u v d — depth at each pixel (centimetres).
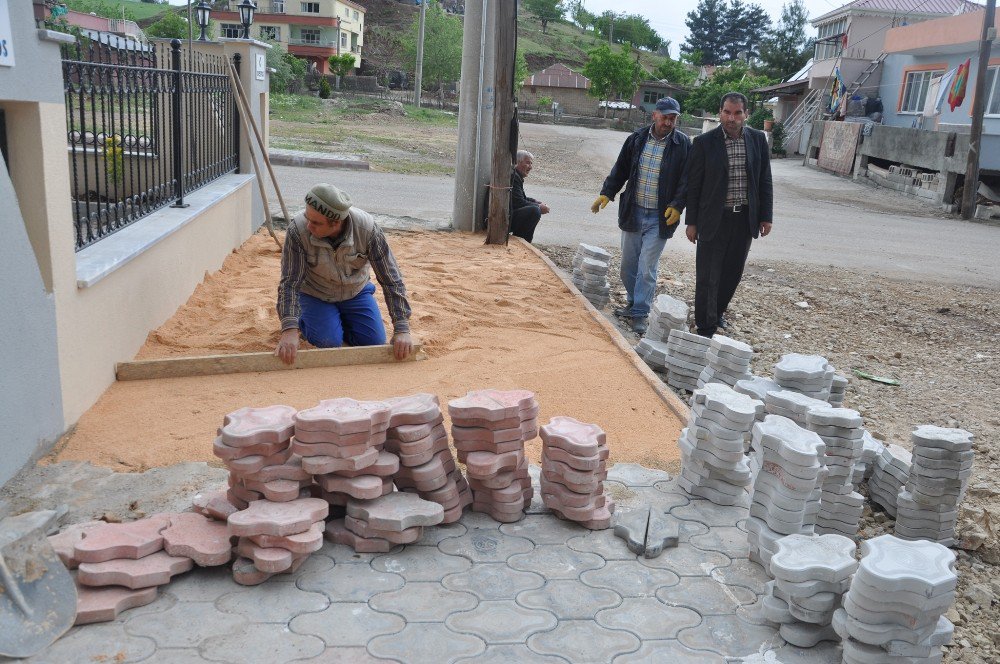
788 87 4650
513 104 1033
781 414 436
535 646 284
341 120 3538
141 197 633
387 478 348
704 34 15000
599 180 2273
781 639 298
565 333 690
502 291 812
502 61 1005
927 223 1966
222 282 755
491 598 310
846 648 280
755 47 14900
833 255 1393
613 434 487
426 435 353
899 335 927
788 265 1263
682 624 303
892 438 612
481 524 367
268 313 657
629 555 348
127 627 281
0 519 338
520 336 673
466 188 1161
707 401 396
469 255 995
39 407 402
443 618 296
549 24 14462
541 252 1037
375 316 589
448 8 12388
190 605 294
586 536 361
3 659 258
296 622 288
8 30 363
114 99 561
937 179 2377
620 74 7188
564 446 362
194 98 784
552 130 4344
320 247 519
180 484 380
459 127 1148
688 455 407
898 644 271
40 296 399
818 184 2714
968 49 2755
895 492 475
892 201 2381
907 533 458
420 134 3130
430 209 1401
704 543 363
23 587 277
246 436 315
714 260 718
